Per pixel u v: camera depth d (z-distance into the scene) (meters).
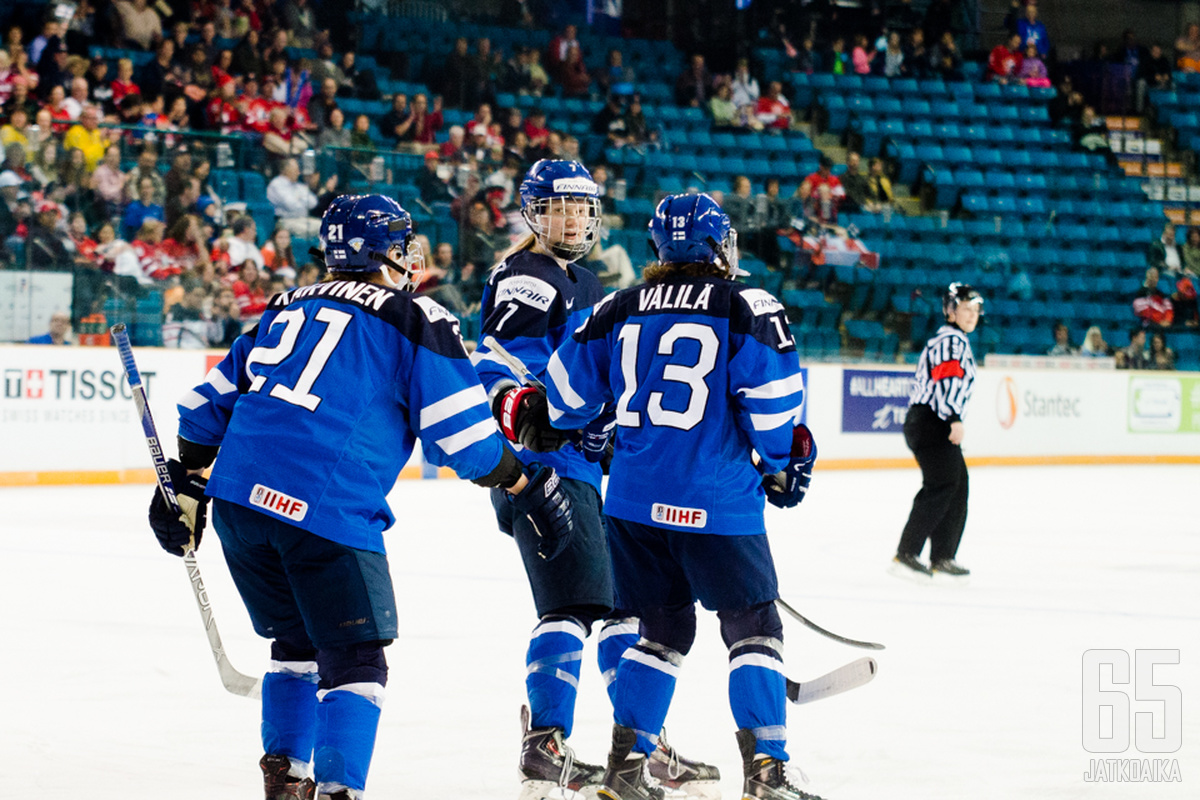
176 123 25.72
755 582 5.52
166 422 21.86
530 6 34.59
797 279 28.86
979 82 37.12
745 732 5.46
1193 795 5.87
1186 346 32.53
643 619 5.78
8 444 20.50
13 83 24.64
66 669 8.27
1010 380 29.33
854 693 7.88
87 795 5.73
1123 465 30.27
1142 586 12.37
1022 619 10.52
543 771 5.59
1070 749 6.62
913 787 5.98
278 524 4.90
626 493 5.68
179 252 22.20
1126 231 34.62
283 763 5.21
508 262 6.46
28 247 20.84
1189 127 37.78
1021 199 34.69
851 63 36.09
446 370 5.02
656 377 5.60
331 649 4.96
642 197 28.59
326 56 29.00
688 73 33.50
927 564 13.60
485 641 9.30
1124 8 40.31
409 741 6.71
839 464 27.48
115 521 16.42
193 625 9.77
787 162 33.03
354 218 5.26
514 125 28.95
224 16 28.92
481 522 17.02
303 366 5.00
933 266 31.45
